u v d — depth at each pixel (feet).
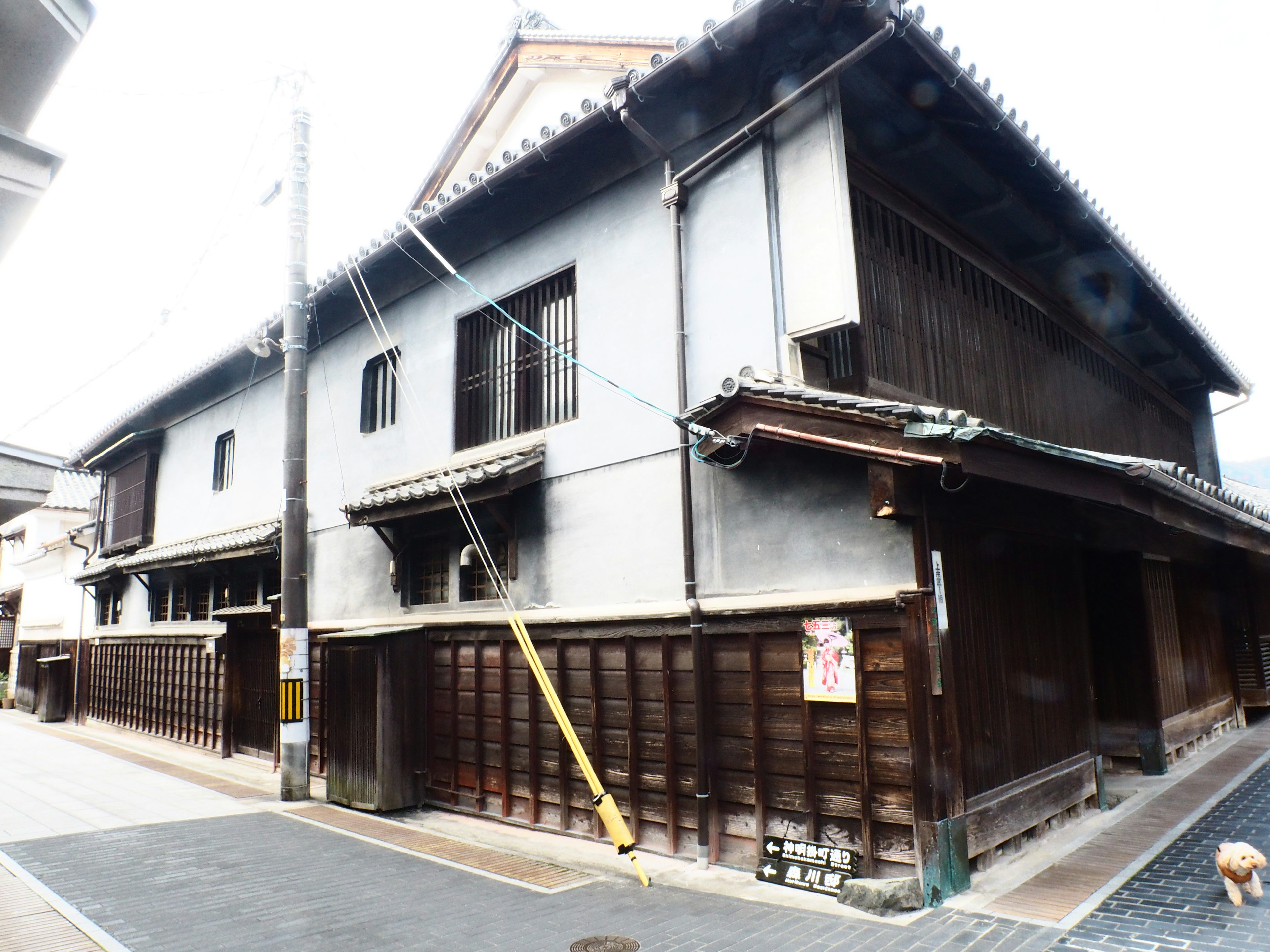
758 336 24.61
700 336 26.32
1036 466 20.58
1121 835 25.49
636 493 27.61
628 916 20.08
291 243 38.68
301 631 36.52
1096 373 42.14
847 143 26.17
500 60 45.68
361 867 25.03
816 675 21.95
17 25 9.46
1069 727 27.66
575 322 30.99
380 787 32.48
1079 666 29.07
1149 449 47.93
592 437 29.37
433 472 35.55
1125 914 18.90
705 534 25.44
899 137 26.81
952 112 25.41
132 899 22.02
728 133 26.58
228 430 54.34
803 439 21.13
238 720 49.75
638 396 28.02
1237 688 47.85
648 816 25.84
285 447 37.32
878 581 21.43
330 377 44.37
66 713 75.20
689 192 27.32
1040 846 24.45
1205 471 55.42
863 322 25.13
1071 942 17.43
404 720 33.50
